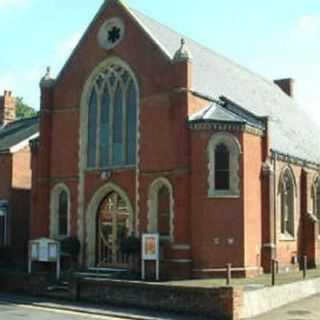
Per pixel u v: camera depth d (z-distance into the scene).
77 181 35.00
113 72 34.53
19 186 42.56
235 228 30.89
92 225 34.44
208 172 30.69
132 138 33.53
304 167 40.12
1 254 39.91
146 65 33.00
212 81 37.06
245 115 34.41
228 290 22.39
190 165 30.81
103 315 23.34
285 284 26.27
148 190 32.19
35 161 37.19
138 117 33.00
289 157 37.47
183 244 30.44
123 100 33.97
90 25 35.56
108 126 34.50
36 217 36.06
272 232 33.19
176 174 30.97
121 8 34.47
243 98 40.12
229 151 31.36
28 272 30.98
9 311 24.25
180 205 30.69
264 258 32.88
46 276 29.00
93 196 34.34
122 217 33.66
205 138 30.78
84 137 35.16
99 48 35.00
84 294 26.94
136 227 32.50
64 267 34.56
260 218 32.88
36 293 28.83
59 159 35.91
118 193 33.56
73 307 25.19
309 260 38.72
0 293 29.66
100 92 34.97
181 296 23.70
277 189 35.62
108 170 33.88
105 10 35.09
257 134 33.00
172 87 31.72
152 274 31.12
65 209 35.72
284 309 24.53
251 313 23.11
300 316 22.91
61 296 27.59
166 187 31.86
